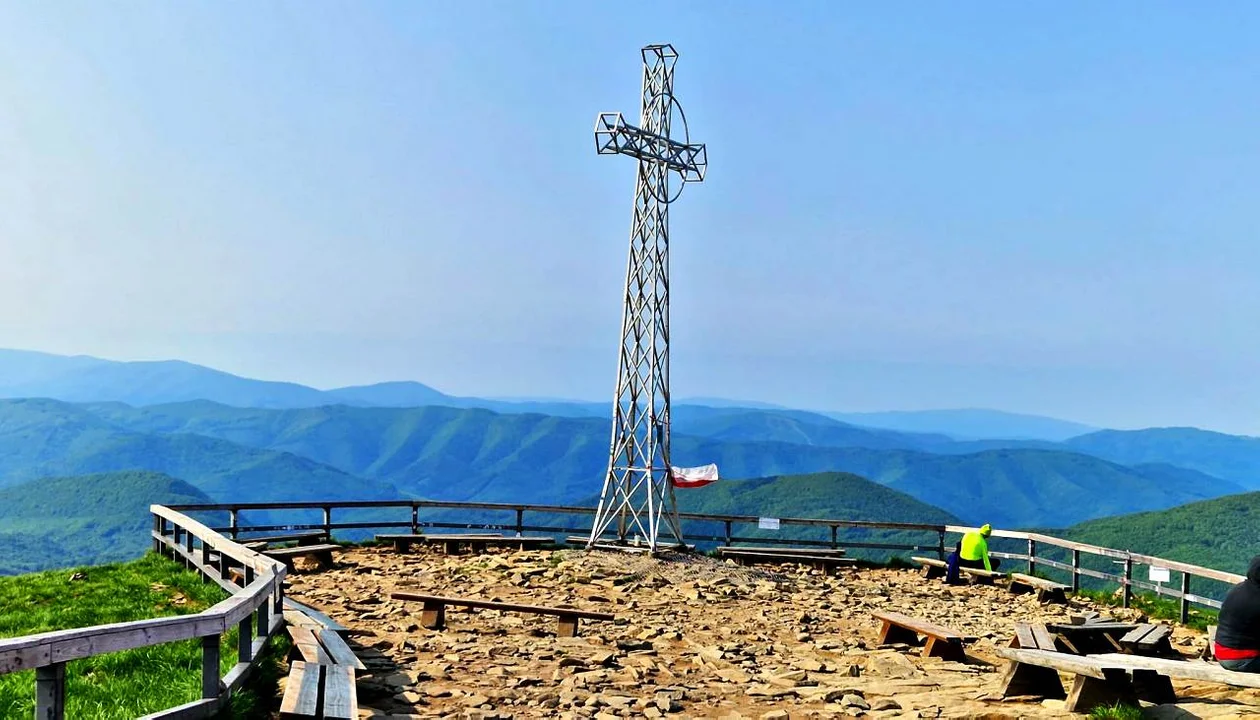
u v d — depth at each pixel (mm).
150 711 8469
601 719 9453
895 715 9859
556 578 20125
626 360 23891
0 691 9195
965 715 9711
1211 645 13664
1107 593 21656
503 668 11602
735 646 13680
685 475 24219
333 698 8781
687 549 22984
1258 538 151000
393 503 26000
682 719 9672
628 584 19688
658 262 23672
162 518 21969
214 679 8352
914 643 14680
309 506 24828
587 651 12898
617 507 24172
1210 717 9164
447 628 14328
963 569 24359
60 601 15625
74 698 9102
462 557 23750
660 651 13406
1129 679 9867
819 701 10578
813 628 15906
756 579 21359
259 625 11234
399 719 9156
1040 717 9523
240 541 23609
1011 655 10617
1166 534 160625
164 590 16844
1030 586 22391
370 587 18641
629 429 23844
